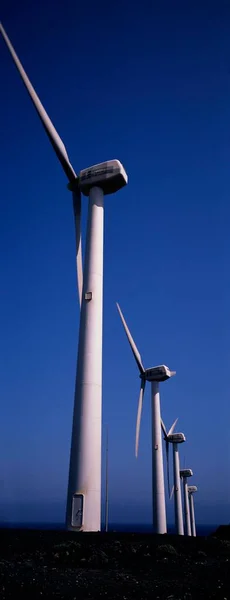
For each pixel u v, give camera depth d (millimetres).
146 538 16672
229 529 24297
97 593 10031
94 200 26797
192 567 12719
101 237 25859
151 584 10867
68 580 11219
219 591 10078
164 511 52688
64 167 27828
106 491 52062
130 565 13102
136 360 59125
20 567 12625
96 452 20938
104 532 17766
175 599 9531
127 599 9570
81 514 19562
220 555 14250
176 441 85375
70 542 15320
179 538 16812
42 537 16422
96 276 24484
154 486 54406
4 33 25500
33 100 26312
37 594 9891
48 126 26578
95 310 23594
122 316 55781
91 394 21766
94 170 27453
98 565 13109
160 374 59594
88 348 22688
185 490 106500
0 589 10242
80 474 20297
